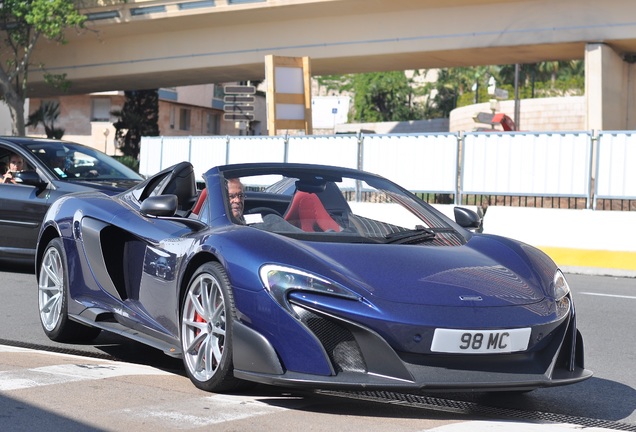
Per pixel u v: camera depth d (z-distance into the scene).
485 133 18.69
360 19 33.88
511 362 4.70
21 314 8.34
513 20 30.55
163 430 4.18
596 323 9.12
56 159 11.25
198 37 38.41
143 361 6.28
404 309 4.54
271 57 29.06
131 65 40.78
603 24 28.95
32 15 39.34
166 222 6.00
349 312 4.49
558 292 5.09
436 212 6.13
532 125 47.75
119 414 4.46
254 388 5.17
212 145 23.67
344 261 4.88
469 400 5.37
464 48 31.67
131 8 38.16
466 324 4.53
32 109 68.38
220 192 5.71
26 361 5.83
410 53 33.03
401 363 4.46
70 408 4.57
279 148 22.28
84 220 6.63
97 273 6.47
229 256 4.89
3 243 11.00
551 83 84.31
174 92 70.12
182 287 5.37
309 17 35.00
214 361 5.11
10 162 11.28
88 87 46.50
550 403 5.47
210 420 4.38
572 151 17.64
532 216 16.02
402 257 5.06
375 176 6.30
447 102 89.06
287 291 4.61
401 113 89.75
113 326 6.23
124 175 11.59
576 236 15.52
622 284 13.35
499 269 5.14
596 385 6.13
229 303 4.80
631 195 17.03
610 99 29.61
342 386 4.41
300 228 5.45
